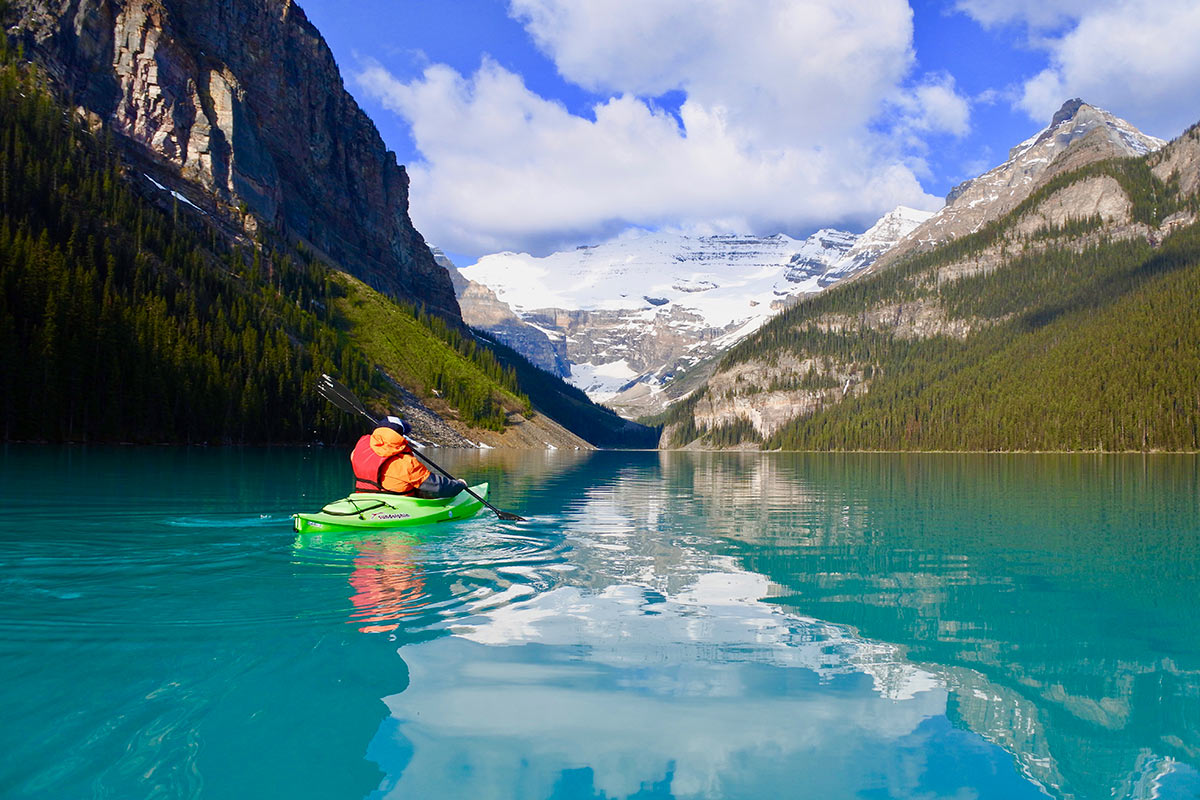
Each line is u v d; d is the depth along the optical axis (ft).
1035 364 582.76
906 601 32.19
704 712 19.07
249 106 567.18
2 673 20.40
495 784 14.69
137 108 444.14
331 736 16.98
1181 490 108.58
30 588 30.40
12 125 316.81
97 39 435.94
